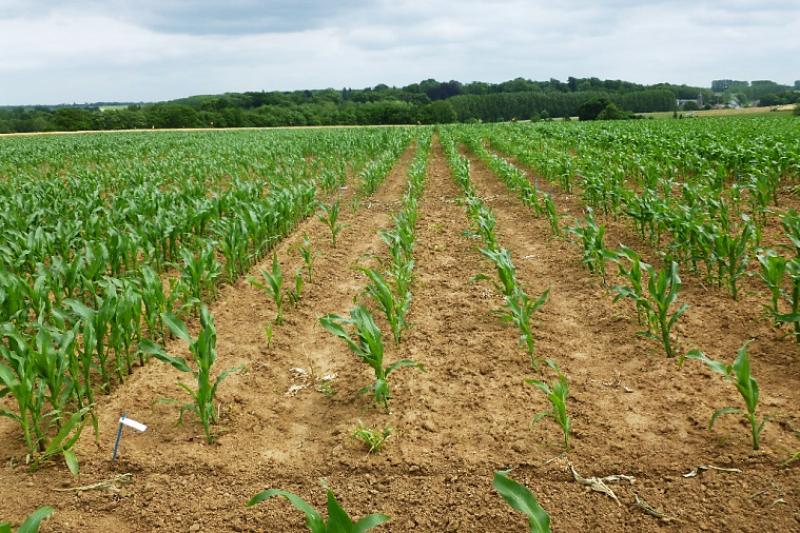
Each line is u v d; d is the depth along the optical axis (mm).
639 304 5395
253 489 3674
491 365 5215
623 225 10320
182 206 10414
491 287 7402
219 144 33938
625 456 3783
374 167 16828
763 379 4676
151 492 3668
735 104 124625
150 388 5047
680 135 23953
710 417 4156
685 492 3414
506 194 14688
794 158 12078
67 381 4641
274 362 5562
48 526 3383
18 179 17297
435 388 4855
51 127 78688
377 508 3449
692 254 7008
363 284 7754
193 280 6520
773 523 3129
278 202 10359
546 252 8898
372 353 4406
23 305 5773
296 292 7082
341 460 3898
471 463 3805
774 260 5301
